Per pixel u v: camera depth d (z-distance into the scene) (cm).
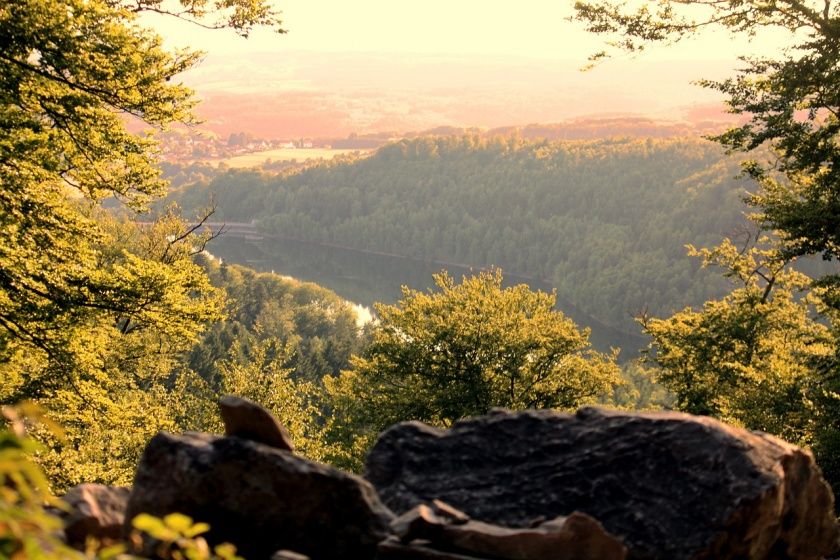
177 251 2762
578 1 1903
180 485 411
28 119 1311
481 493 482
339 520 424
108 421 1664
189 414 3816
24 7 1224
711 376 3091
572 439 503
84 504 413
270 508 415
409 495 484
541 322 3481
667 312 18212
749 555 461
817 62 1672
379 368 3441
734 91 1819
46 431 1686
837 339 2220
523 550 415
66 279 1484
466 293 3588
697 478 463
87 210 1798
